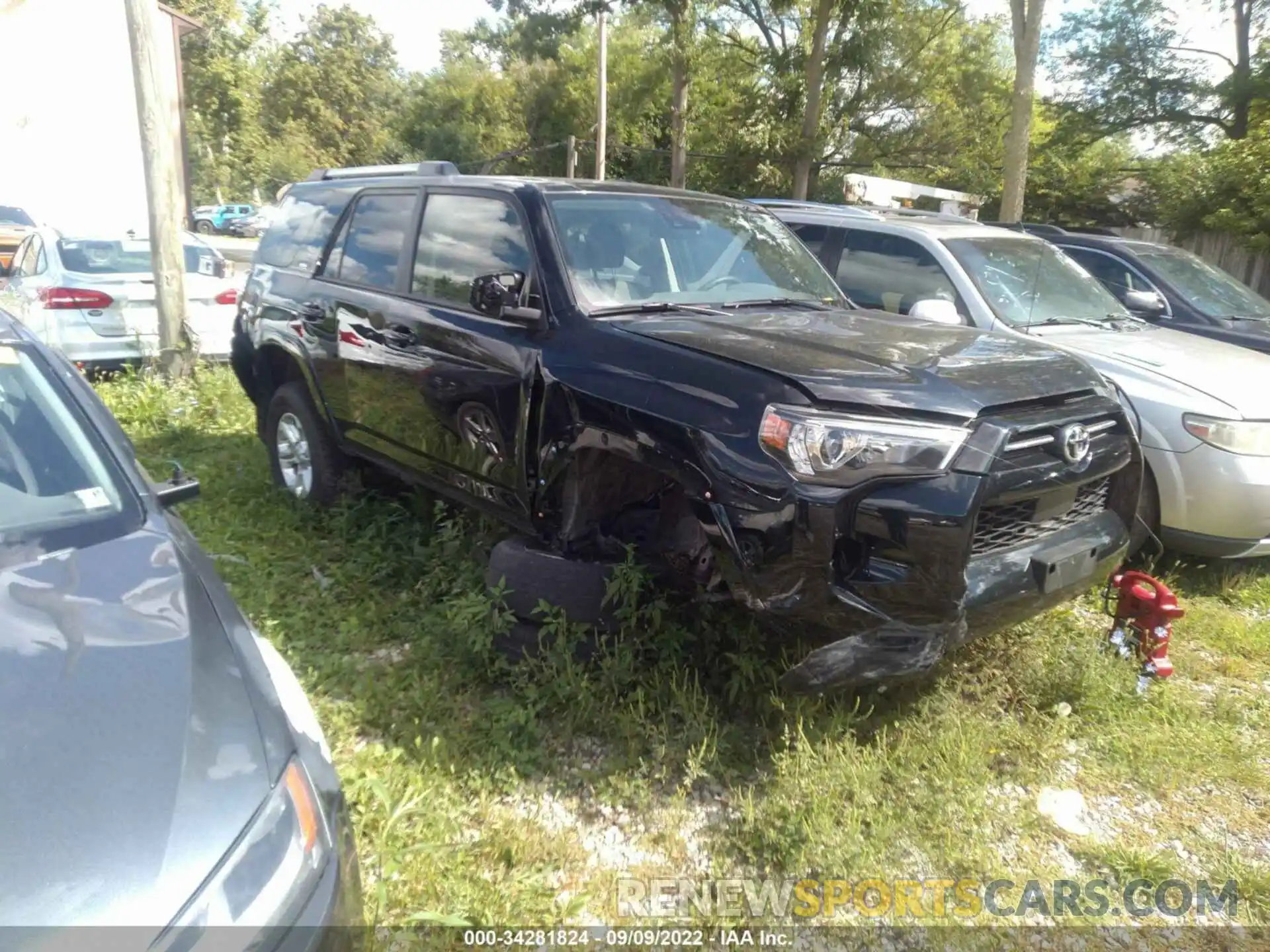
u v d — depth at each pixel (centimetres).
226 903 171
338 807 213
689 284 439
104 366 884
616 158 3531
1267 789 356
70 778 179
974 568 333
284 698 231
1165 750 366
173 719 197
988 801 335
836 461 303
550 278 402
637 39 3606
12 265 1012
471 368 417
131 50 822
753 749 348
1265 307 856
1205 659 457
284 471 592
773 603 313
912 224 675
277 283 584
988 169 2630
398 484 562
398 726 349
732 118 2752
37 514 261
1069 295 656
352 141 6188
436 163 499
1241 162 1678
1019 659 400
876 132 2825
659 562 367
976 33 2708
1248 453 499
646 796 318
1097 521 384
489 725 348
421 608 441
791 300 459
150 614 228
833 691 334
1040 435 340
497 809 314
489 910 265
